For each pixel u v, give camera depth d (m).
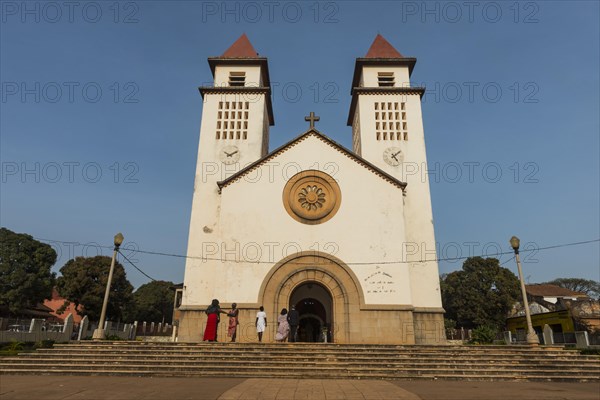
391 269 26.52
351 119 41.41
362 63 37.28
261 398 11.07
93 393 11.73
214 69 37.62
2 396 11.24
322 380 15.25
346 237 27.16
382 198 27.95
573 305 42.06
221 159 32.88
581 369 17.25
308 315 30.62
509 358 18.41
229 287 26.14
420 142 34.03
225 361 17.36
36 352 18.48
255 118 34.41
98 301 55.44
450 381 15.84
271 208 27.73
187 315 27.83
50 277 51.03
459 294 58.25
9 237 48.72
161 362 17.27
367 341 25.11
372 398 11.25
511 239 23.09
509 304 54.47
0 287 46.84
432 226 31.20
